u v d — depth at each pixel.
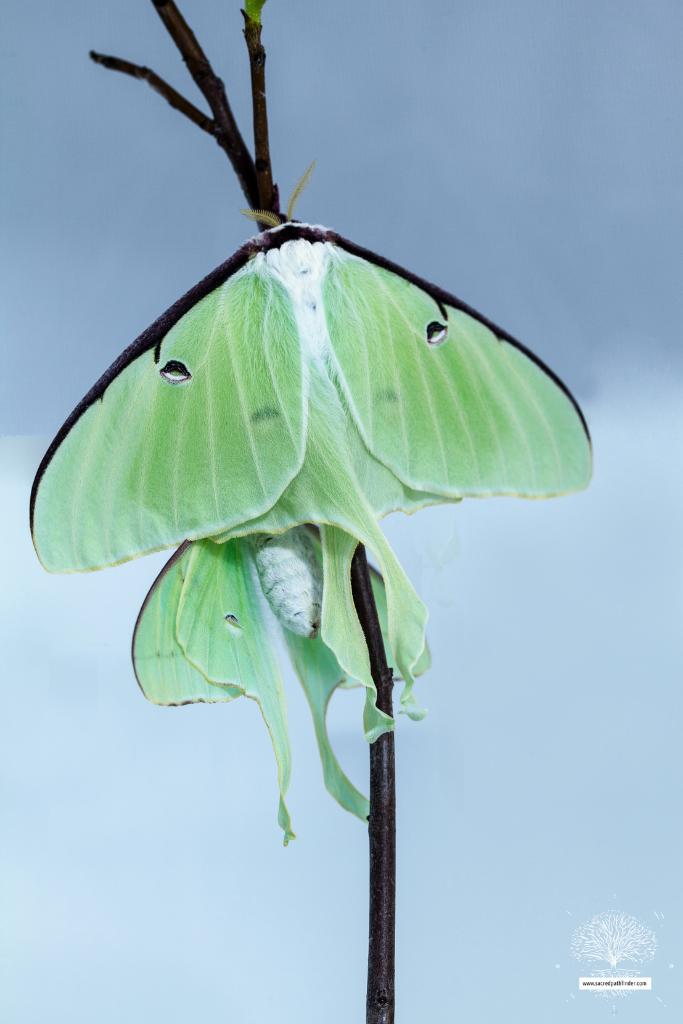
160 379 0.56
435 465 0.57
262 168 0.57
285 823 0.57
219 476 0.57
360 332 0.57
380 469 0.57
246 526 0.57
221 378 0.57
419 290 0.57
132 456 0.56
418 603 0.57
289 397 0.57
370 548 0.57
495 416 0.57
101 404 0.56
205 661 0.58
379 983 0.58
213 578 0.58
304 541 0.58
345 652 0.57
